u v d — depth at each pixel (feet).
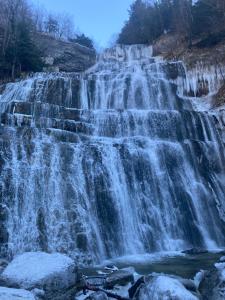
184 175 64.54
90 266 44.75
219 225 61.26
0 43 129.59
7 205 48.65
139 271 39.01
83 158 57.16
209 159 70.49
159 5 158.92
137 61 131.85
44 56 142.61
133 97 93.30
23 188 50.72
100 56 152.25
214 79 98.63
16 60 124.98
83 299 27.91
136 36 168.35
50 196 51.70
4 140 53.11
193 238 57.47
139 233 55.06
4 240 46.06
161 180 61.67
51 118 65.77
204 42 119.03
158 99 92.53
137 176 60.18
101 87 94.17
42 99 91.15
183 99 94.99
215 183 67.56
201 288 28.22
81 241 48.73
